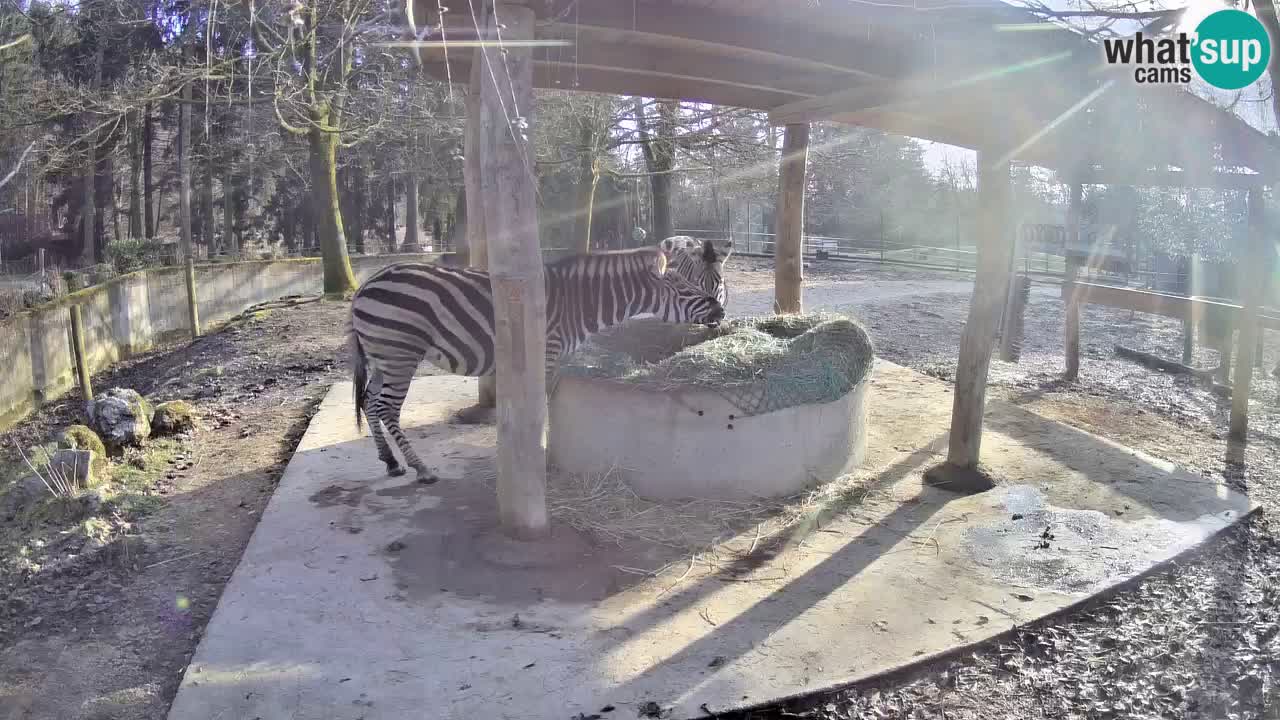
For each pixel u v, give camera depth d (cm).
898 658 409
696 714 363
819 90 748
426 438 745
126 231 3903
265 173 3023
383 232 4041
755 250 3167
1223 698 394
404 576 486
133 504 616
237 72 1239
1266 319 794
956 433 646
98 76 1823
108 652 432
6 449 1003
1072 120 645
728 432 596
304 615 441
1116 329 1449
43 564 531
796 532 557
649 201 3259
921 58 615
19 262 2759
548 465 652
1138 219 1808
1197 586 492
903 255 2875
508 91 466
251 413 891
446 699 371
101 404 760
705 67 693
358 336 624
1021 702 390
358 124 1633
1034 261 2453
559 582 482
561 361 646
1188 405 959
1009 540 543
